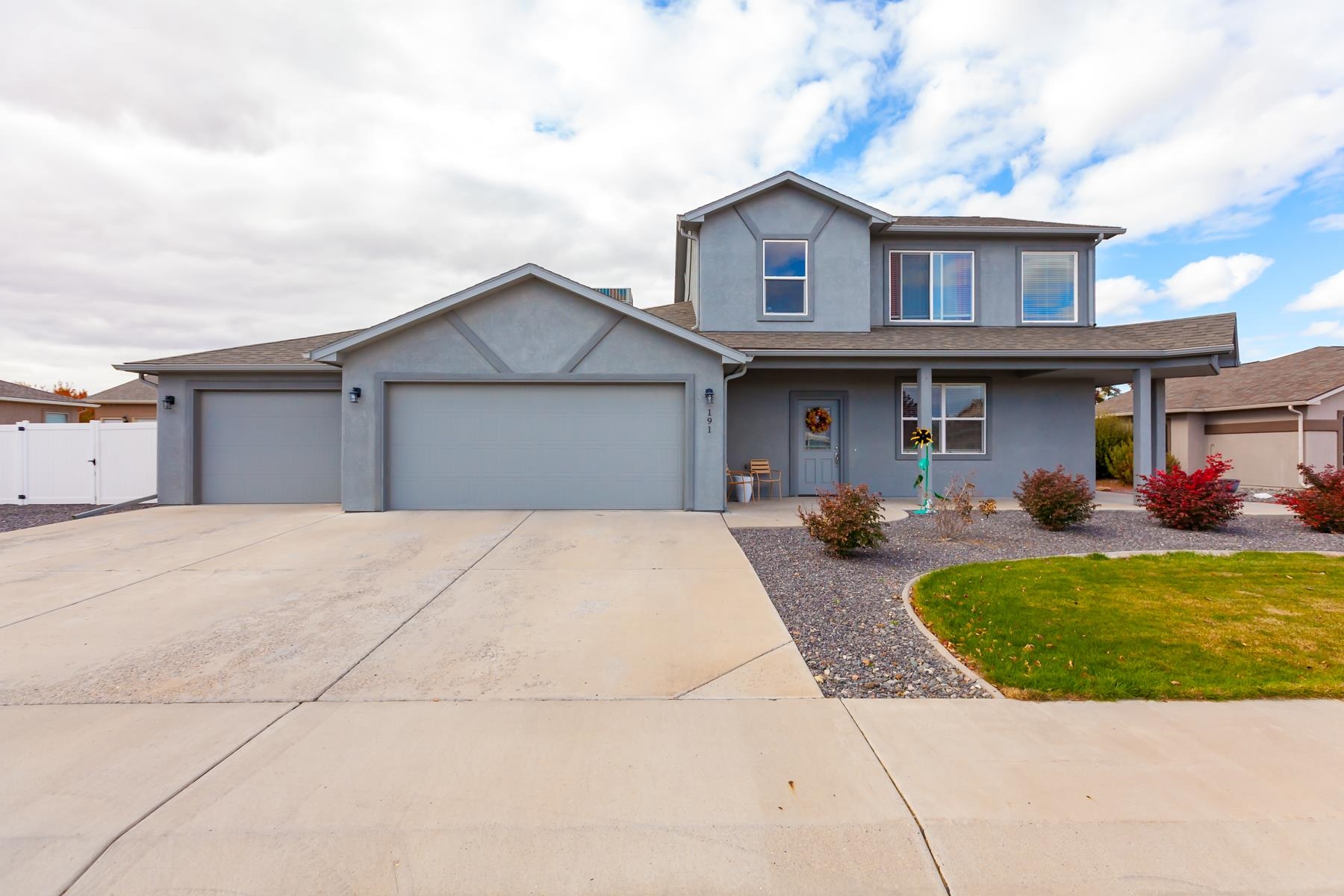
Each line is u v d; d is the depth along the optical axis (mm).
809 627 4863
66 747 3021
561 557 7137
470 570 6551
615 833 2408
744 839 2373
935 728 3234
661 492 10602
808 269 12773
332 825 2434
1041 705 3500
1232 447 17672
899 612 5227
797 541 8070
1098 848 2297
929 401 11273
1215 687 3643
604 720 3350
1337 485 8906
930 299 13227
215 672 3988
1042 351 10961
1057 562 6742
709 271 12789
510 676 3943
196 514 10250
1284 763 2859
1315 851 2273
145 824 2428
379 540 8031
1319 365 17406
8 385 22562
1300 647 4250
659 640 4602
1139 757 2920
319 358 10031
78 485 12539
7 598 5574
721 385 10477
